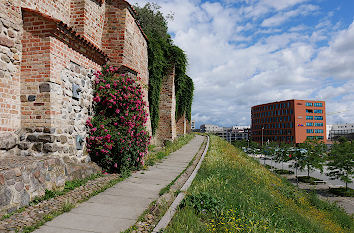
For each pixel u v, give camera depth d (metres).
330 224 10.86
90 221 4.14
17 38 6.00
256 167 16.69
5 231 3.47
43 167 5.11
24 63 6.11
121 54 9.29
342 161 26.02
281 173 39.44
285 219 6.80
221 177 8.84
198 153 15.21
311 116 97.38
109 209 4.79
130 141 8.34
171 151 15.18
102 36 9.48
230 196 6.54
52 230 3.69
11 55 5.82
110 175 7.71
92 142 7.91
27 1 6.41
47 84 5.98
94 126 8.02
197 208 5.09
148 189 6.46
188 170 9.60
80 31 8.34
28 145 5.92
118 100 8.38
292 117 96.62
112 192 6.02
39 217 4.12
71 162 6.82
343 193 24.98
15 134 5.88
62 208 4.61
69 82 6.85
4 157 5.39
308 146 31.75
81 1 8.38
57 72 6.30
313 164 30.73
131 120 8.41
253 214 5.53
